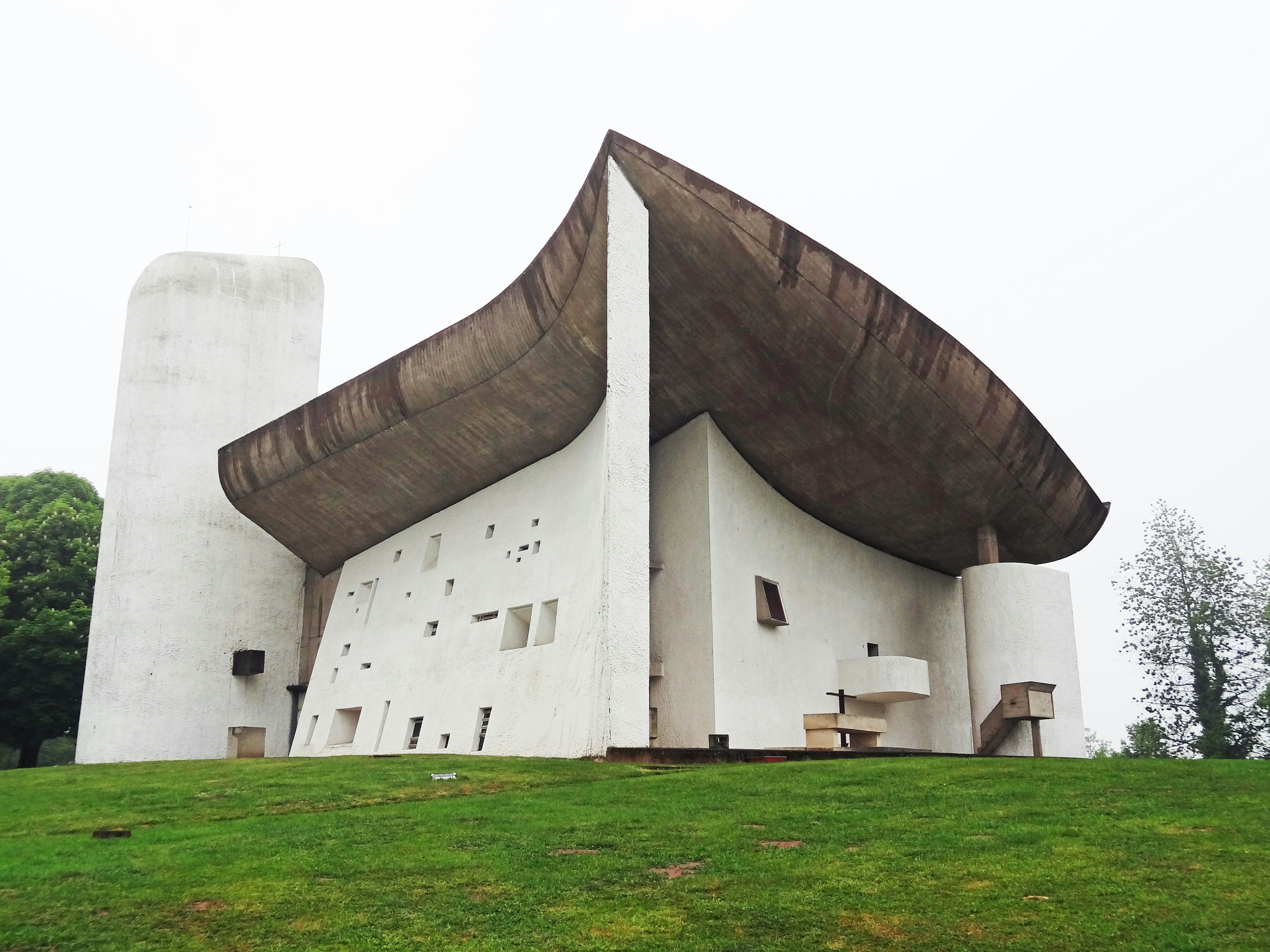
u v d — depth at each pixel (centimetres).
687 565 2139
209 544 3130
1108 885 749
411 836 985
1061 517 2414
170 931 714
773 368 2038
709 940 682
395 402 2362
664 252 1891
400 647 2558
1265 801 991
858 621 2508
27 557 3756
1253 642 3712
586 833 980
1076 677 2323
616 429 1755
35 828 1121
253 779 1427
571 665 1927
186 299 3269
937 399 2066
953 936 672
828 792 1161
